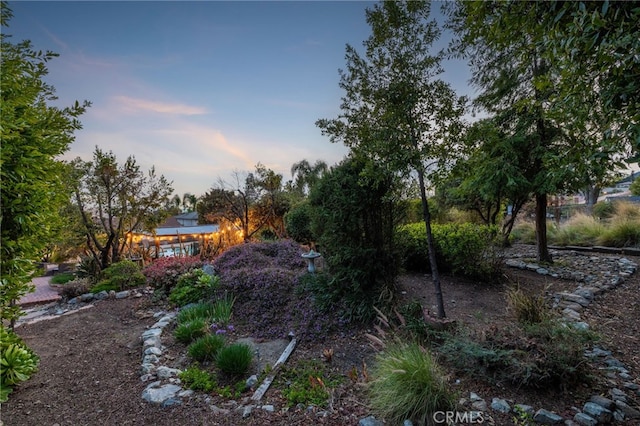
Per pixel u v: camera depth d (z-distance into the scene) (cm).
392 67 316
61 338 384
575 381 214
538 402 201
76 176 779
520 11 163
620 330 313
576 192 533
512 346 232
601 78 166
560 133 490
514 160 523
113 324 435
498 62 513
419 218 762
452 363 249
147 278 647
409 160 307
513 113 550
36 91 248
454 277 517
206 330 359
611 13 135
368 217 396
